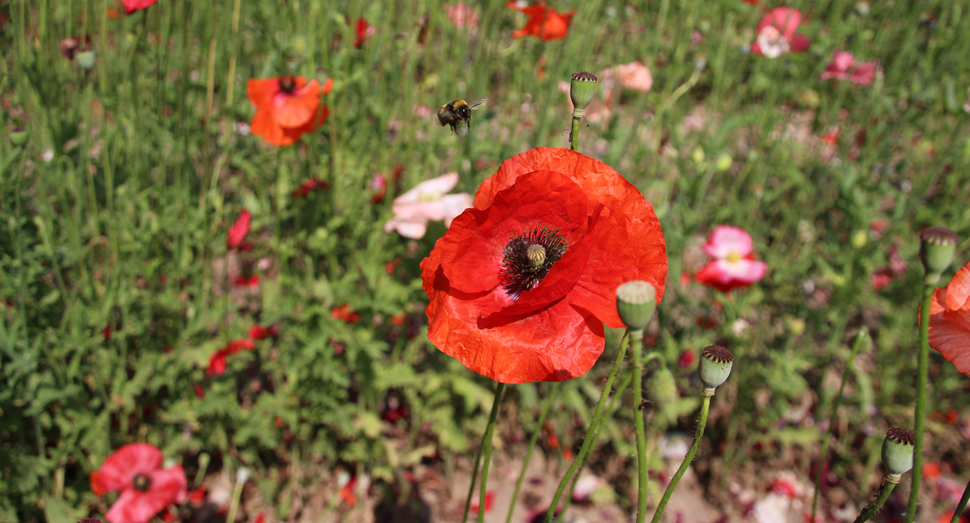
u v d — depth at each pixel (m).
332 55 0.80
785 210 0.99
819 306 1.02
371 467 0.79
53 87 0.67
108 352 0.67
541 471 0.83
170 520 0.71
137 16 0.78
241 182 0.86
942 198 1.07
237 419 0.73
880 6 1.39
